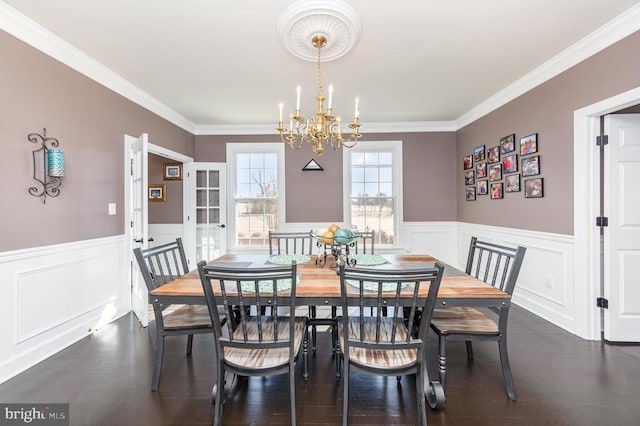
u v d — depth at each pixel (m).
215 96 3.31
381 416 1.60
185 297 1.64
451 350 2.29
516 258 1.67
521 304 3.15
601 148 2.36
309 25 1.97
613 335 2.35
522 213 3.12
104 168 2.73
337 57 2.37
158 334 1.79
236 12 1.91
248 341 1.46
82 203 2.49
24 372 1.97
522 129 3.07
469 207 4.17
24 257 2.02
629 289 2.33
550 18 2.00
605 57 2.17
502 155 3.41
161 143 3.63
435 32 2.14
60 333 2.29
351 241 2.11
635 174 2.31
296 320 1.89
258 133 4.54
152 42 2.26
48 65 2.18
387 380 1.91
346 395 1.47
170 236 4.55
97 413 1.61
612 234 2.34
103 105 2.71
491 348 2.31
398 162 4.54
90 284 2.57
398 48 2.35
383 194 4.63
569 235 2.54
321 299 1.59
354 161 4.63
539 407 1.64
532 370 1.99
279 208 4.57
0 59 1.88
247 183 4.64
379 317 1.40
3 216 1.90
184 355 2.21
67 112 2.34
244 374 1.45
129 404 1.68
